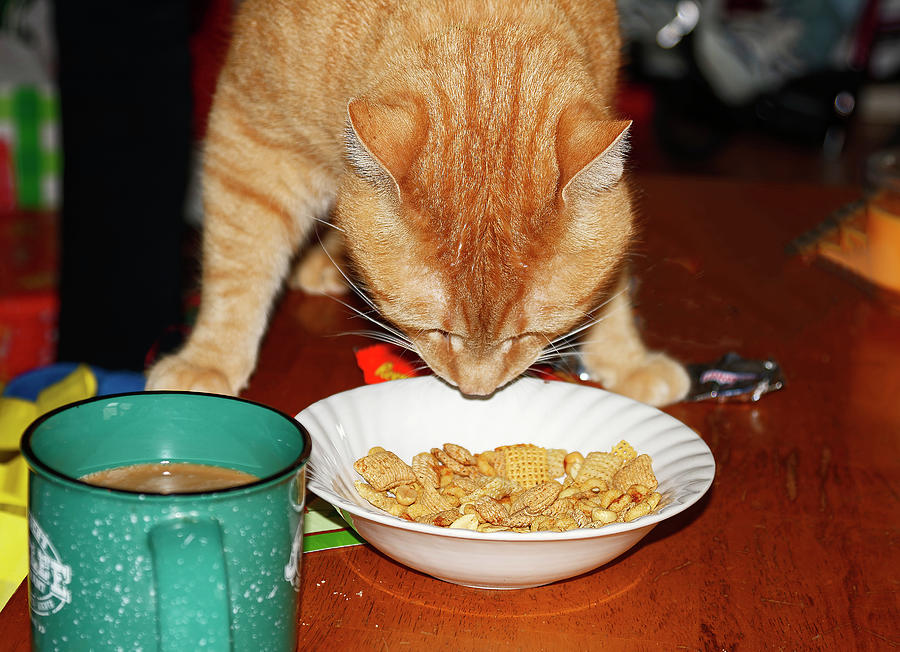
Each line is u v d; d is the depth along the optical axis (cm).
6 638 41
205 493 34
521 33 58
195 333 66
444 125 54
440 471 49
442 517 44
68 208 93
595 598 44
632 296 73
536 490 46
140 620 34
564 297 57
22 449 36
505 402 55
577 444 53
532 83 56
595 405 54
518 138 54
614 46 69
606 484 48
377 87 57
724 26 229
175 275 95
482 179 54
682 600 45
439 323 56
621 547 42
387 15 60
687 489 44
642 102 211
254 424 40
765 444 58
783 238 91
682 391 63
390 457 48
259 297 67
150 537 33
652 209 97
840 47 231
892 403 63
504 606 44
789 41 229
